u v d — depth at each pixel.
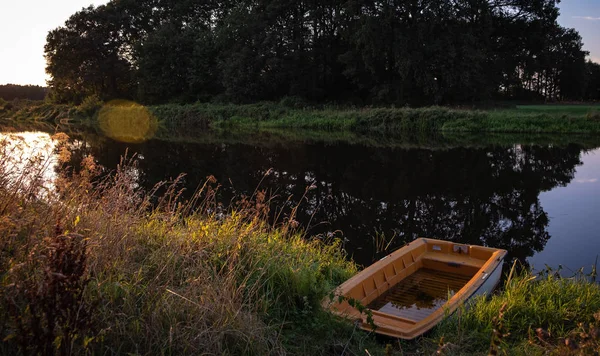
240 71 43.19
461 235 9.02
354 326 3.90
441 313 4.20
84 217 4.29
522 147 22.62
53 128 38.06
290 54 43.28
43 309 2.53
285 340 3.67
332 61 45.31
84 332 2.79
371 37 36.91
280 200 11.72
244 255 4.55
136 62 53.91
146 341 3.10
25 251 3.26
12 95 76.31
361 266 7.21
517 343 3.86
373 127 34.19
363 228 9.41
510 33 43.56
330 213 10.56
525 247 8.17
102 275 3.61
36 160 4.43
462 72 36.41
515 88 53.28
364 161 18.95
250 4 46.94
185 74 50.00
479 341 3.87
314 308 4.12
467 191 13.12
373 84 43.09
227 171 16.19
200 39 49.25
